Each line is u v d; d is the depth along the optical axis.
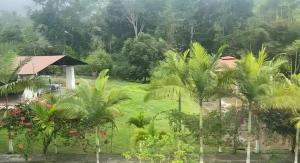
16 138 25.47
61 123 22.70
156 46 61.62
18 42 64.44
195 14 74.25
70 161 23.27
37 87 23.78
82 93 21.81
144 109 36.50
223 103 39.44
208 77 20.47
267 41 57.38
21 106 23.61
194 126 23.47
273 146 27.20
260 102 20.86
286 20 59.34
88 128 22.64
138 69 60.12
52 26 78.44
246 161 23.27
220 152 25.33
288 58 41.78
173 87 20.44
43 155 23.97
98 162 22.27
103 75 22.25
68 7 79.12
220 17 72.50
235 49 63.75
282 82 21.77
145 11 78.38
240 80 20.98
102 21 78.31
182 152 19.78
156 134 22.03
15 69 23.81
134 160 23.34
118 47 74.38
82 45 76.56
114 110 21.97
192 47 21.09
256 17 66.62
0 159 23.14
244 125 26.69
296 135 22.80
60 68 54.06
